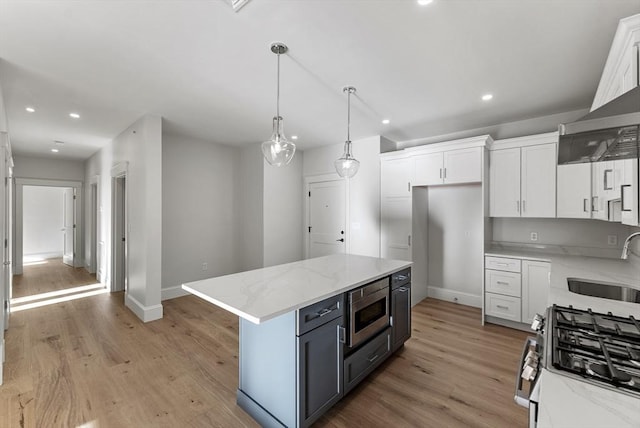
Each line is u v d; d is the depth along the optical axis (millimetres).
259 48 2094
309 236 5383
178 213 4527
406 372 2408
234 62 2289
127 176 3988
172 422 1850
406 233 4141
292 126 3971
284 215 5168
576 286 1970
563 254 3355
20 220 6105
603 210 2436
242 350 2014
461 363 2553
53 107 3227
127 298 4031
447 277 4344
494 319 3469
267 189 4891
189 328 3312
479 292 4051
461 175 3654
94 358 2633
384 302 2484
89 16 1740
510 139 3467
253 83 2658
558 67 2352
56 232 8219
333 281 2115
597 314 1228
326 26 1843
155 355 2695
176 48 2090
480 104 3152
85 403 2016
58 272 6348
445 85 2691
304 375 1694
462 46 2061
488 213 3635
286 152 2428
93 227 6262
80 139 4680
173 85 2693
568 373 813
